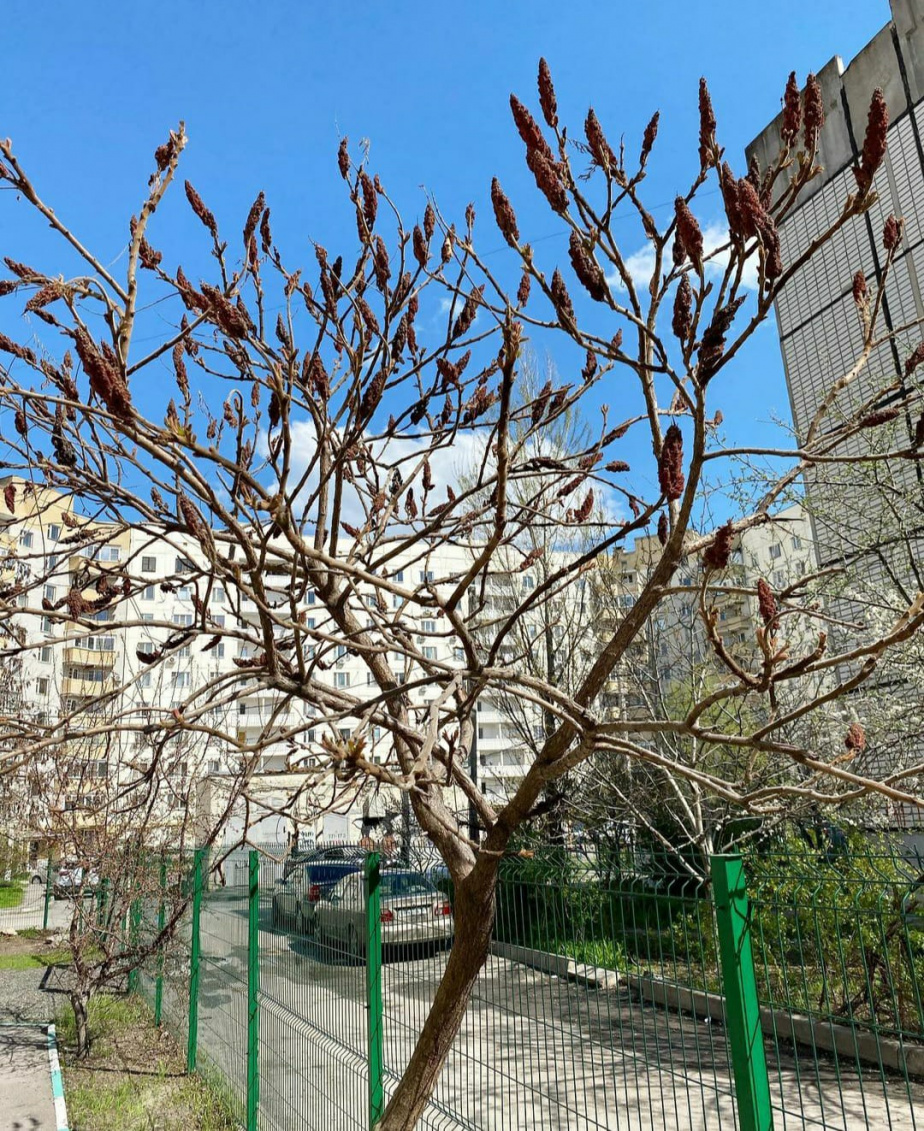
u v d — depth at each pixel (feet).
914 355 7.52
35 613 7.96
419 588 8.96
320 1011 14.34
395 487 11.64
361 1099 12.17
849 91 28.76
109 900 28.60
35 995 34.58
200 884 24.71
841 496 21.44
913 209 25.84
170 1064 24.45
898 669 19.69
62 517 11.01
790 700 23.63
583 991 8.75
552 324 6.91
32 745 6.85
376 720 8.89
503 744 89.76
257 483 6.32
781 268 5.42
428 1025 9.77
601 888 8.71
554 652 29.89
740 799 6.48
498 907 10.64
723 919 6.78
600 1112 11.25
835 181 28.99
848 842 17.58
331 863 14.10
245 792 8.21
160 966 26.73
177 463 6.04
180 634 8.65
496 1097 10.00
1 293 7.23
